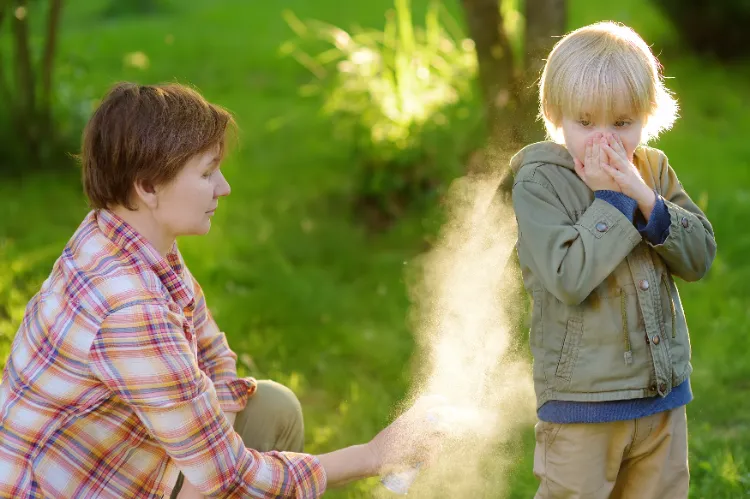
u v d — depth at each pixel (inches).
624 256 84.7
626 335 87.1
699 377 145.2
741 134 287.7
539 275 87.4
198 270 187.6
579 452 89.1
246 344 158.7
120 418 79.4
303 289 180.5
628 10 440.5
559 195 89.8
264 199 240.1
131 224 81.1
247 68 388.2
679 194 94.6
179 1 571.2
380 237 215.2
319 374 152.7
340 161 256.2
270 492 81.6
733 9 356.5
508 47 210.4
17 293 167.0
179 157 78.5
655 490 91.2
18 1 240.5
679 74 348.8
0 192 238.8
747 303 173.9
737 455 122.3
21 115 260.5
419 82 242.7
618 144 86.9
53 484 78.5
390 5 507.2
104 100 80.3
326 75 327.9
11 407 78.9
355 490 116.0
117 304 76.8
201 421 78.4
